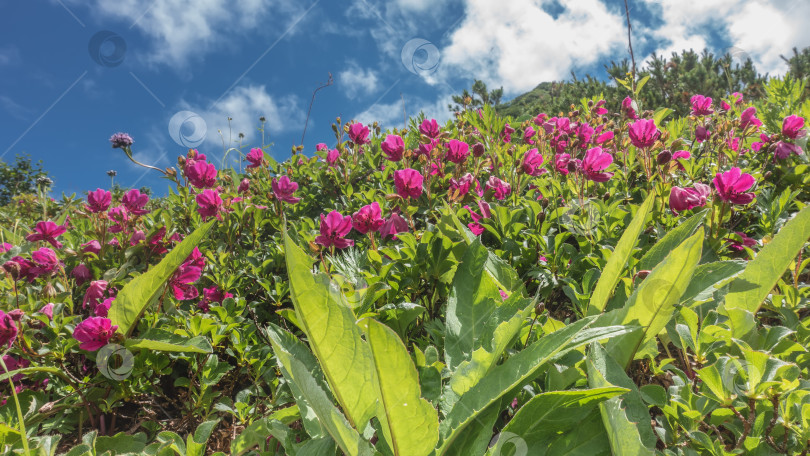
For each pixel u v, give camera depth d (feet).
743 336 4.14
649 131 9.04
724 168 10.32
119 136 11.83
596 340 3.62
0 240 11.30
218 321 7.23
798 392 3.29
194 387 7.04
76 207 14.20
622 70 44.32
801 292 5.28
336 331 3.26
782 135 9.03
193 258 8.76
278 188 10.32
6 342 6.03
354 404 3.47
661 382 5.28
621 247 5.05
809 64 33.55
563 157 9.88
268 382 6.34
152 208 17.20
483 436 3.51
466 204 9.49
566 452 3.46
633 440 2.90
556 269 7.28
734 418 3.81
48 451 4.43
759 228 7.88
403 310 5.70
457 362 4.63
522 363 3.59
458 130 15.70
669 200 7.50
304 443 3.78
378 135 16.22
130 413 6.93
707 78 39.60
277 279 8.16
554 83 53.36
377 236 9.26
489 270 5.75
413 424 3.30
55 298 7.77
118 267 9.63
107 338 5.90
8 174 50.88
